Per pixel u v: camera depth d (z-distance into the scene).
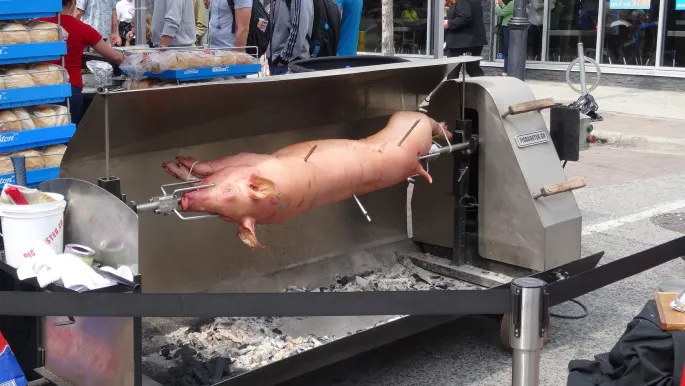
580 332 4.50
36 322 3.28
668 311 3.34
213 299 2.51
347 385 3.87
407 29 15.92
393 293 2.59
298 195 3.52
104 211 2.97
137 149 3.59
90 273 2.74
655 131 10.41
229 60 3.76
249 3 6.55
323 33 7.34
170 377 3.41
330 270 4.65
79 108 4.89
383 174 3.92
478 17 12.01
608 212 7.06
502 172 4.32
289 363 3.34
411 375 3.98
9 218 2.91
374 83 4.39
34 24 3.58
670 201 7.45
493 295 2.67
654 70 13.70
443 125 4.31
